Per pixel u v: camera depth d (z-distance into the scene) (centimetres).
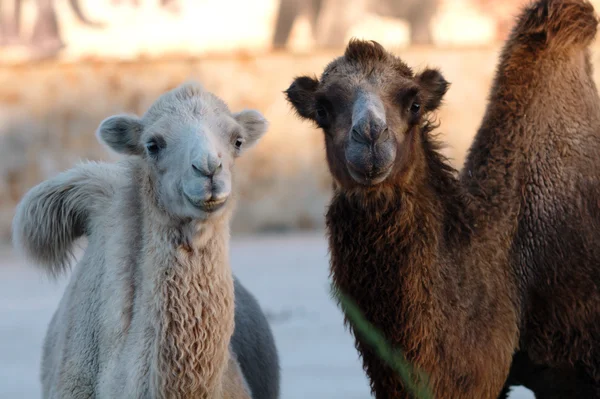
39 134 5112
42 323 3309
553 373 1766
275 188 5194
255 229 5178
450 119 5131
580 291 1725
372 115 1594
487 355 1664
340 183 1677
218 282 1537
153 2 5306
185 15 5328
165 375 1511
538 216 1762
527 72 1816
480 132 1844
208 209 1492
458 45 5353
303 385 2548
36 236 1788
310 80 1795
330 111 1692
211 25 5353
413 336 1623
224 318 1541
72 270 1916
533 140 1792
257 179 5181
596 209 1766
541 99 1808
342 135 1655
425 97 1731
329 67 1719
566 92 1812
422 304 1627
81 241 1886
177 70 5222
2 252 4822
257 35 5381
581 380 1748
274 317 3269
